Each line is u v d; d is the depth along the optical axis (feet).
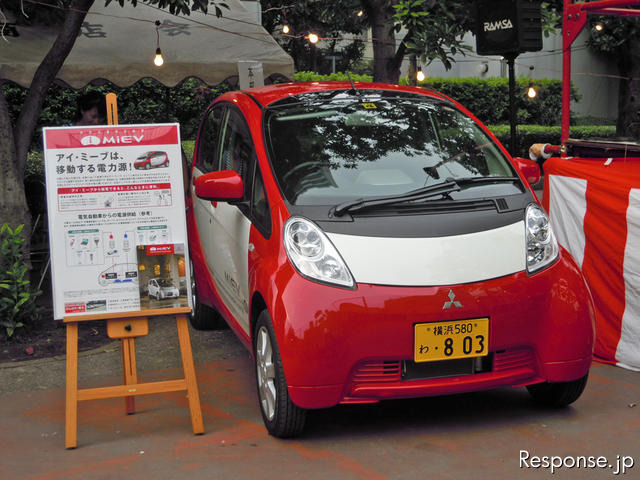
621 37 33.76
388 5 25.96
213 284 16.39
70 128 11.73
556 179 16.44
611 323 15.16
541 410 12.78
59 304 11.59
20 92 40.34
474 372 11.33
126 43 25.13
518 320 11.23
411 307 10.79
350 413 12.82
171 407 13.47
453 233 11.51
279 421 11.41
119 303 11.81
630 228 14.61
